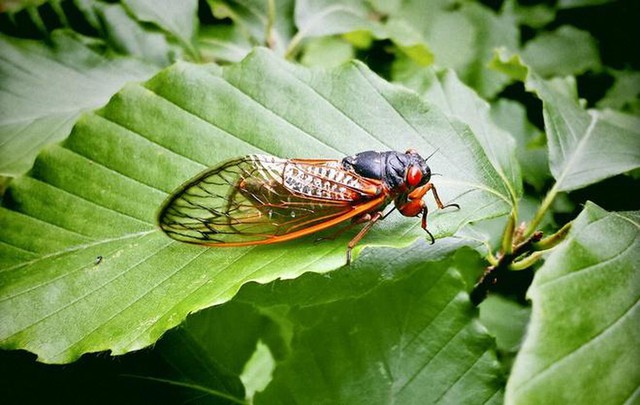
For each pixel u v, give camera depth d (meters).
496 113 0.18
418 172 0.13
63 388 0.14
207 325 0.14
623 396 0.11
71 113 0.15
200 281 0.13
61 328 0.13
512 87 0.19
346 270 0.14
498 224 0.17
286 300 0.14
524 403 0.11
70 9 0.16
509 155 0.15
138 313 0.13
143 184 0.14
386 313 0.14
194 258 0.13
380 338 0.14
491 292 0.17
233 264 0.13
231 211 0.13
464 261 0.15
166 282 0.13
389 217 0.14
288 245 0.13
